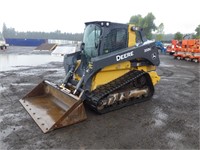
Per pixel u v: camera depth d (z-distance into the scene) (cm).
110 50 592
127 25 617
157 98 707
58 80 970
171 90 823
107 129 462
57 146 390
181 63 1839
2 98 671
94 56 593
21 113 543
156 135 439
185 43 2125
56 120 478
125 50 594
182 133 450
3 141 404
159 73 1246
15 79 985
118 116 539
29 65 1545
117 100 580
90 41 616
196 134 446
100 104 537
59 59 2058
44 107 559
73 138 420
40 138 418
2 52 2969
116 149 383
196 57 1891
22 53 2820
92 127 470
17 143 398
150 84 666
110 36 587
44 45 3769
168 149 385
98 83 571
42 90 648
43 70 1291
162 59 2239
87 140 413
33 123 484
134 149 384
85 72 561
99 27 585
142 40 682
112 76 598
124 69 626
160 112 574
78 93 555
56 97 585
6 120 499
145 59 661
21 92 745
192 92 796
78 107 478
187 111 587
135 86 630
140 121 510
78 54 673
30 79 988
